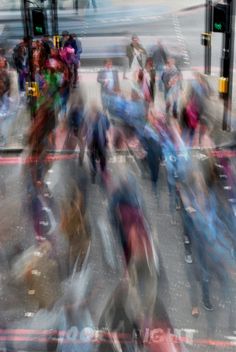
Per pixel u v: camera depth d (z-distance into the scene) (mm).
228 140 19406
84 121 18062
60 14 40406
